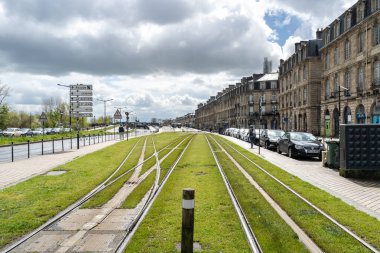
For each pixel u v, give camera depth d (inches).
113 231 241.4
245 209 292.7
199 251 199.2
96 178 462.3
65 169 553.3
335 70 1553.9
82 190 378.6
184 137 1939.0
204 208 293.7
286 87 2395.4
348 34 1411.2
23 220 263.7
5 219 267.0
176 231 234.1
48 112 3489.2
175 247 205.6
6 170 546.9
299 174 497.7
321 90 1755.7
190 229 181.8
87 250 206.4
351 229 235.0
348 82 1437.0
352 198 332.8
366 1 1264.8
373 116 1220.5
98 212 293.7
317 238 217.0
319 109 1863.9
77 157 756.6
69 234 237.1
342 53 1476.4
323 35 1743.4
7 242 219.9
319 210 285.0
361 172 456.8
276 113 3196.4
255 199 331.9
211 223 250.7
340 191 367.9
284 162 671.1
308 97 1888.5
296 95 2138.3
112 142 1407.5
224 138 1867.6
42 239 227.1
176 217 266.7
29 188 390.3
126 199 338.0
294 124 2196.1
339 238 217.2
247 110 3454.7
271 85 3297.2
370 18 1217.4
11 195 352.5
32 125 3814.0
